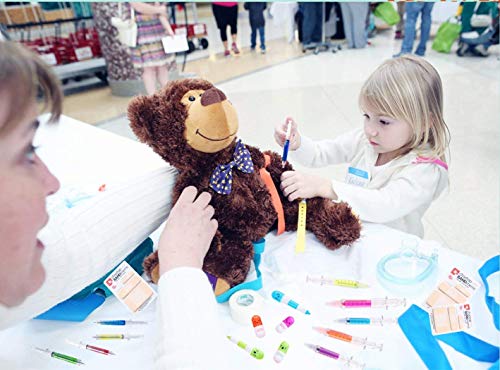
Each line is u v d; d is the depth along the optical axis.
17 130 0.25
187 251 0.49
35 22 3.23
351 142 1.03
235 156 0.63
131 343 0.54
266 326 0.55
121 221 0.56
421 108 0.76
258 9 4.31
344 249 0.70
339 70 3.52
